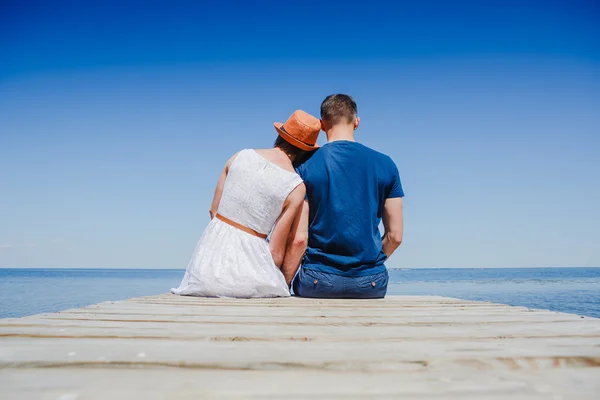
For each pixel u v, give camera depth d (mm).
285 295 3152
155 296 3090
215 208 3457
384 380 1013
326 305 2615
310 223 3307
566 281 44375
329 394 906
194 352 1241
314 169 3223
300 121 3311
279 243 3215
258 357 1180
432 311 2354
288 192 3148
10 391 897
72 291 22750
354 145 3262
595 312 11141
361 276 3109
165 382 976
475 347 1343
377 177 3223
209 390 925
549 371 1109
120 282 43219
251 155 3275
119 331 1581
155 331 1591
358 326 1780
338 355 1213
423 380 1015
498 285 33375
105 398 862
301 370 1093
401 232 3324
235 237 3143
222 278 3025
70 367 1095
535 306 13000
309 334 1554
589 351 1274
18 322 1793
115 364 1109
